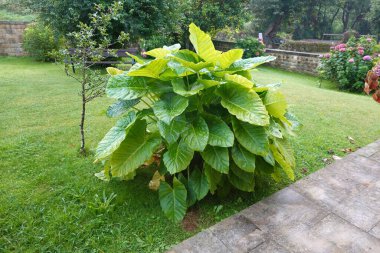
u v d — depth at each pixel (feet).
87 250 6.06
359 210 7.25
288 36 65.62
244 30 61.11
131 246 6.16
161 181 7.33
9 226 6.51
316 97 18.45
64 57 10.30
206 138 6.47
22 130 11.70
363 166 9.41
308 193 7.95
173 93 7.13
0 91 17.75
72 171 8.71
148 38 28.81
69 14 23.86
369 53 23.98
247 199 7.79
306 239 6.31
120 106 7.61
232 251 6.00
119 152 7.04
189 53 7.79
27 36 31.27
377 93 5.93
